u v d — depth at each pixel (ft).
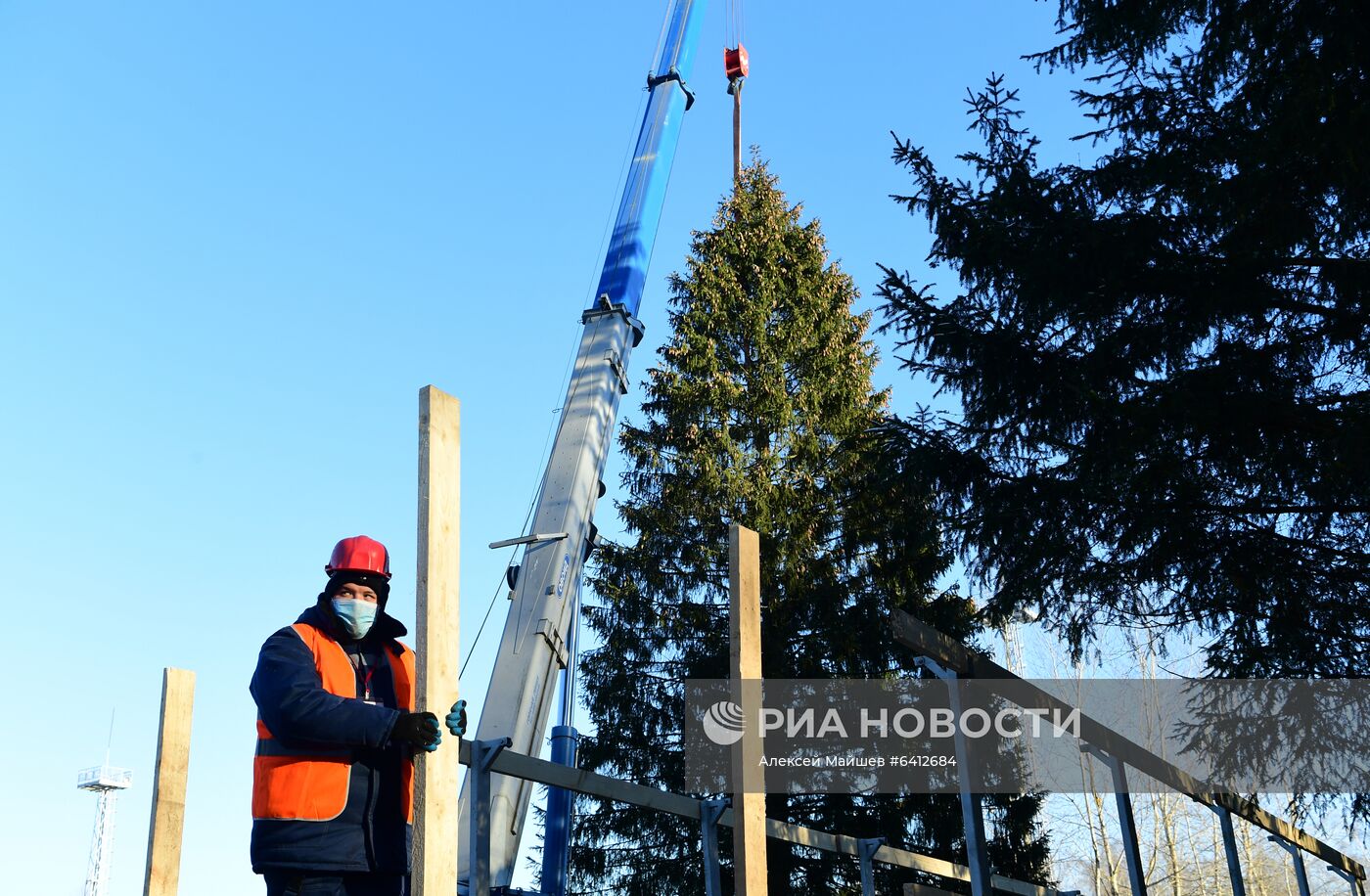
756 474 71.00
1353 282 25.07
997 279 27.78
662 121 65.62
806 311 79.41
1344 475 24.32
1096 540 27.53
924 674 64.28
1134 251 25.73
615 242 60.44
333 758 10.98
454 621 10.80
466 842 37.42
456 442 11.21
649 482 74.02
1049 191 27.89
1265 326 26.89
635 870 63.98
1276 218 25.25
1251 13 25.86
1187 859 84.69
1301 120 23.82
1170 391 24.63
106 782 140.05
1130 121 28.84
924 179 28.63
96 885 138.51
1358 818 28.58
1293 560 26.43
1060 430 27.55
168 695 14.96
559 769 21.45
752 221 83.71
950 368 28.17
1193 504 26.08
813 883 61.41
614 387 55.36
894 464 29.04
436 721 10.27
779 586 67.62
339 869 10.68
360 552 12.00
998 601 28.89
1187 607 27.86
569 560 47.88
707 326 78.95
